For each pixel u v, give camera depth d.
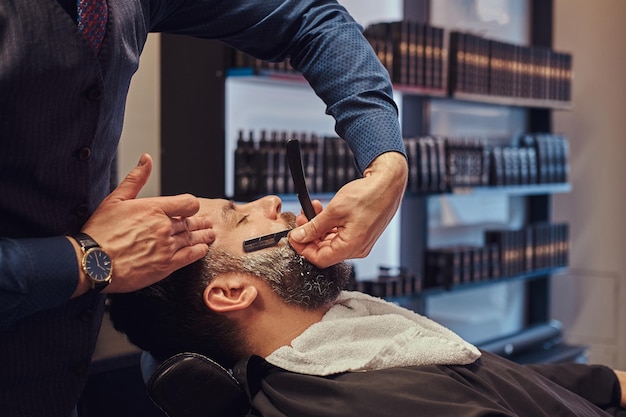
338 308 1.54
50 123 1.20
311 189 3.11
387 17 4.08
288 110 3.63
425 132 4.23
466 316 4.75
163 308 1.49
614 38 5.06
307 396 1.40
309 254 1.47
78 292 1.20
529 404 1.48
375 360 1.43
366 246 1.47
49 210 1.26
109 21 1.25
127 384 2.19
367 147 1.54
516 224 5.08
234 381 1.42
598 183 5.16
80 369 1.38
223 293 1.48
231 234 1.51
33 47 1.15
